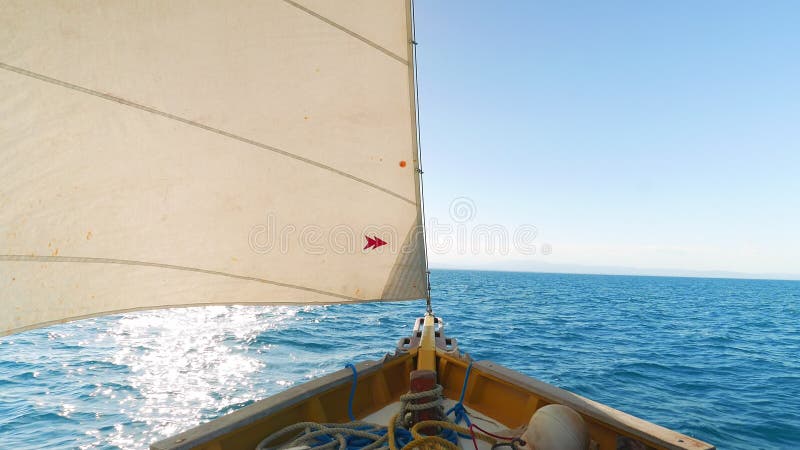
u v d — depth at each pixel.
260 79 3.11
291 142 3.27
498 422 2.81
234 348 12.74
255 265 3.27
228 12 2.94
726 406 9.27
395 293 3.83
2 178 2.30
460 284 60.50
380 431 2.46
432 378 2.51
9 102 2.29
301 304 3.47
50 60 2.40
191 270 3.05
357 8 3.32
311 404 2.61
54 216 2.50
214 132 3.00
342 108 3.41
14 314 2.37
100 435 6.63
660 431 2.03
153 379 9.46
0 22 2.23
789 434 7.79
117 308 2.79
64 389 8.79
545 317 24.02
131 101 2.69
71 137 2.52
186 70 2.86
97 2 2.50
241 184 3.15
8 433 6.66
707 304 43.25
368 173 3.56
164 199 2.89
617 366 12.48
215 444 2.06
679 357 14.54
